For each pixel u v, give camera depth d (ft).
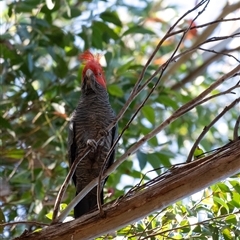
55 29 39.86
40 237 22.26
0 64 40.57
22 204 36.04
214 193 24.84
